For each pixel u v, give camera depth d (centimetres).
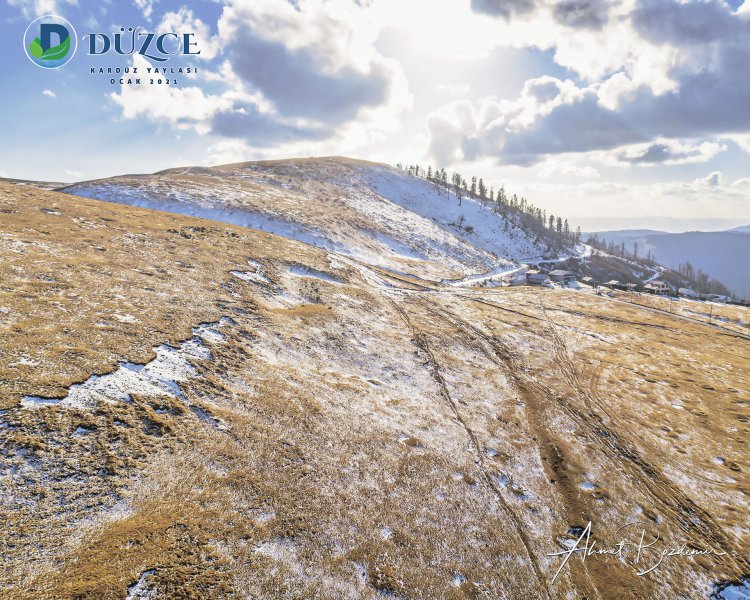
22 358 1862
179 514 1462
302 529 1591
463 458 2394
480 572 1655
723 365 4619
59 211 4297
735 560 1944
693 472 2625
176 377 2170
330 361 3161
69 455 1502
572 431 2955
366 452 2195
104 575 1172
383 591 1456
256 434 2014
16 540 1186
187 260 4016
